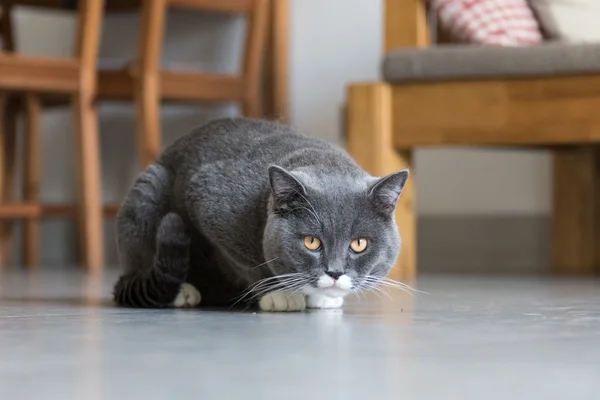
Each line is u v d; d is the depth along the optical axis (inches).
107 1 149.4
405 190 105.7
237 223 61.4
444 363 38.1
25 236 153.3
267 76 151.6
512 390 32.1
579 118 95.7
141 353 41.1
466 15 106.4
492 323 53.9
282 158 63.3
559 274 117.3
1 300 74.3
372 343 44.3
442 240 146.8
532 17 109.3
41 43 166.2
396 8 105.7
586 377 34.9
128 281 67.6
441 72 99.7
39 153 158.6
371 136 102.9
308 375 35.1
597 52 93.7
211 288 69.3
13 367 37.5
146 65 132.3
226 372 35.8
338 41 151.2
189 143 68.7
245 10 137.4
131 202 68.5
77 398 30.9
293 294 62.0
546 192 142.9
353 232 59.1
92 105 131.2
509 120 98.6
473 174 145.5
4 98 149.0
